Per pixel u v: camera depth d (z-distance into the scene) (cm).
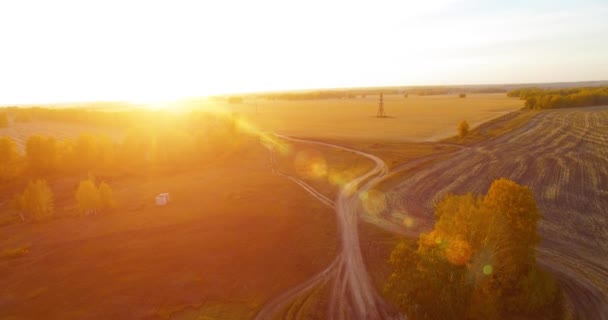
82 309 3506
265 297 3666
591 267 3916
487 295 3055
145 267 4197
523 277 3319
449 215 3209
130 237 4994
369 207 5909
